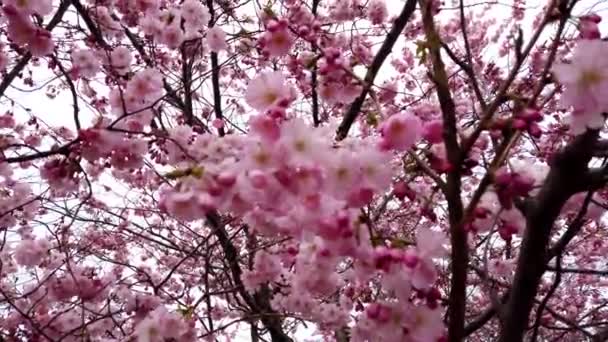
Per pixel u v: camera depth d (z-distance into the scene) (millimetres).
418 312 1826
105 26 4582
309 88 5180
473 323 2904
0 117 5305
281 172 1660
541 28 1708
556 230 4812
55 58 3236
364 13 5727
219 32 4836
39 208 4887
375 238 1809
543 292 6012
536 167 2279
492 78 5605
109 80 4453
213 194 1791
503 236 2172
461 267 1743
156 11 4633
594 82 1578
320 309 4121
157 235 5477
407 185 1896
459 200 1723
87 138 2785
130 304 4086
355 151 1786
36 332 3807
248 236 4629
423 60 1830
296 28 3234
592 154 2023
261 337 4691
